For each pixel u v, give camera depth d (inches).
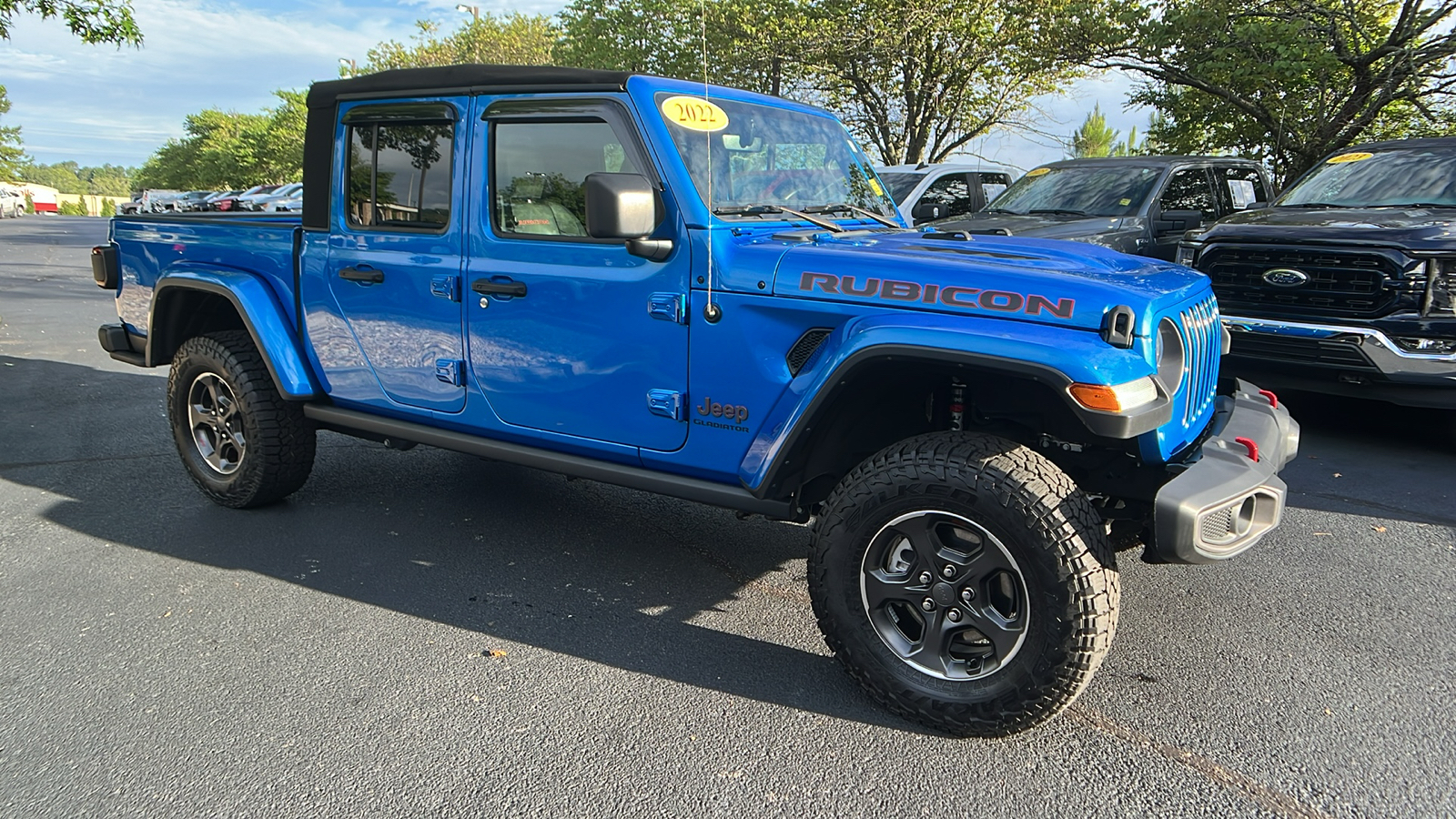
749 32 652.7
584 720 105.0
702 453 117.6
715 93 125.9
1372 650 121.9
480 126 129.3
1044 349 90.8
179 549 153.1
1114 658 119.7
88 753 97.3
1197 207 327.9
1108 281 99.4
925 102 701.3
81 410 247.3
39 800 89.7
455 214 133.4
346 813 88.7
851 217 136.6
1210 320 121.9
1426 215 216.2
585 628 127.9
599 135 119.3
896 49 652.7
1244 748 100.0
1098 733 102.8
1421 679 114.4
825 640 108.5
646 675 115.2
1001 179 435.8
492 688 111.6
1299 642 124.1
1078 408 89.2
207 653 118.8
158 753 97.4
